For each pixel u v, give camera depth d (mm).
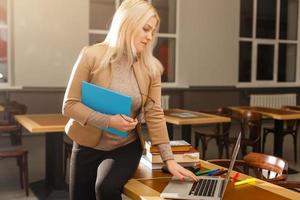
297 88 9523
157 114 1825
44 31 6820
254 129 4914
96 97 1595
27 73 6801
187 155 2010
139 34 1620
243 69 9055
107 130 1606
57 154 3928
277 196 1605
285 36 9516
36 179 4535
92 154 1753
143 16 1597
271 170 2348
